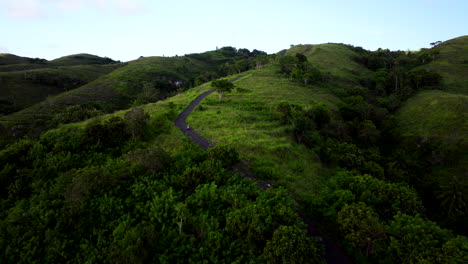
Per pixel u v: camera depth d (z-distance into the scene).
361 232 18.59
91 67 185.88
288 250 15.73
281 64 112.44
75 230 20.39
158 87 143.38
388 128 69.00
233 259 17.28
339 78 112.56
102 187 24.52
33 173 27.69
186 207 21.64
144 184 25.30
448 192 38.72
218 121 50.28
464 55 126.25
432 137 61.84
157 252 17.80
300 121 47.22
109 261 16.45
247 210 19.45
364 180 26.23
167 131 43.41
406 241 17.69
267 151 37.34
